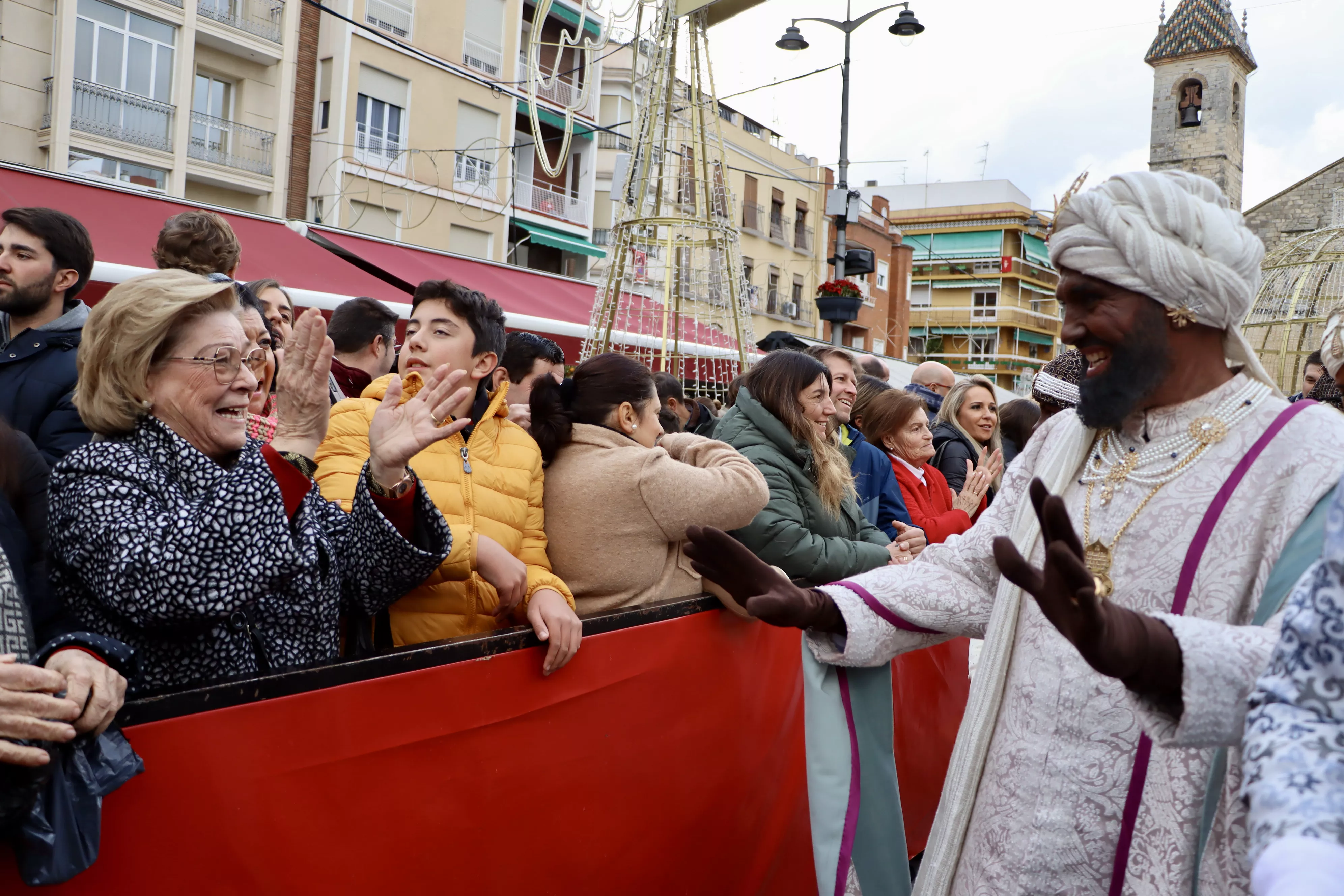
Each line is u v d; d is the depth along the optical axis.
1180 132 36.34
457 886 1.84
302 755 1.59
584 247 27.55
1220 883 1.40
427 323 2.34
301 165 22.66
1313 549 1.38
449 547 1.91
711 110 5.51
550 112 26.58
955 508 4.20
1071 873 1.56
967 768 1.74
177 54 20.41
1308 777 0.83
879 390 4.61
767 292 35.62
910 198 61.97
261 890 1.53
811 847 2.88
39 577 1.61
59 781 1.25
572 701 2.08
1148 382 1.60
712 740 2.47
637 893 2.26
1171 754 1.49
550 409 2.56
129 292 1.63
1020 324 54.69
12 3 18.36
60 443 2.65
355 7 22.34
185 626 1.52
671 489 2.43
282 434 2.28
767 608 1.75
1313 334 13.63
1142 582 1.58
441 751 1.81
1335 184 26.38
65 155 18.86
